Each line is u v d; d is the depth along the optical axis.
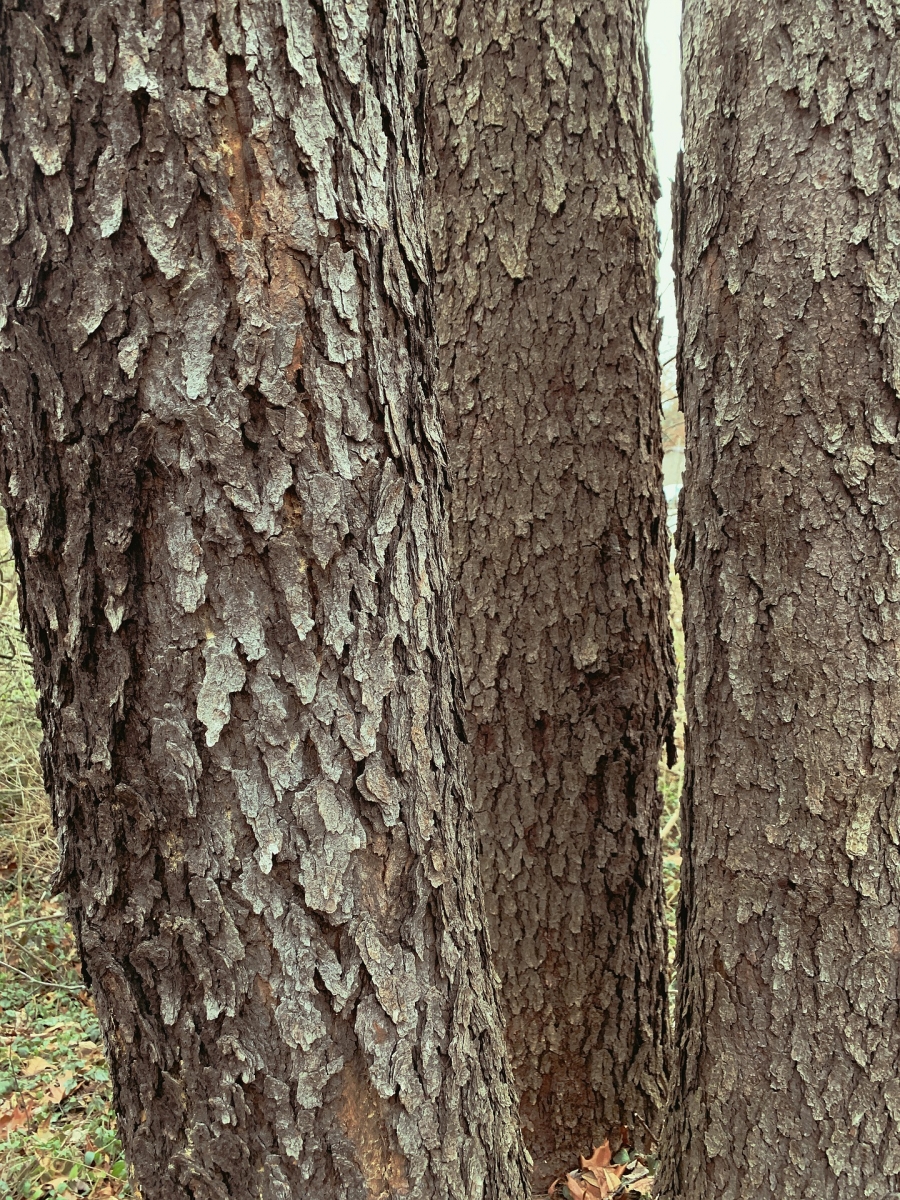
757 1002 1.88
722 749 1.94
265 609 1.13
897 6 1.68
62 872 1.20
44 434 1.09
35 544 1.13
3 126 1.04
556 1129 2.91
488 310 2.75
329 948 1.18
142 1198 1.27
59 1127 3.34
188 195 1.05
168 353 1.07
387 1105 1.23
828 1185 1.81
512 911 2.86
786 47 1.76
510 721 2.82
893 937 1.76
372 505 1.21
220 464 1.09
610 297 2.72
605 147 2.69
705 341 1.95
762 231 1.81
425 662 1.33
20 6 1.01
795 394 1.78
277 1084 1.17
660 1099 2.94
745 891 1.90
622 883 2.84
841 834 1.78
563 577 2.77
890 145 1.69
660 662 2.88
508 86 2.66
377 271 1.21
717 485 1.92
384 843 1.23
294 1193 1.19
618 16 2.68
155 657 1.12
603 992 2.86
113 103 1.02
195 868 1.14
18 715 4.89
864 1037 1.78
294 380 1.12
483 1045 1.44
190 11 1.02
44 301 1.07
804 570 1.80
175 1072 1.19
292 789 1.16
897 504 1.73
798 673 1.81
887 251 1.70
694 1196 2.00
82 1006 4.14
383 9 1.22
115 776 1.14
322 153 1.12
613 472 2.77
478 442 2.79
